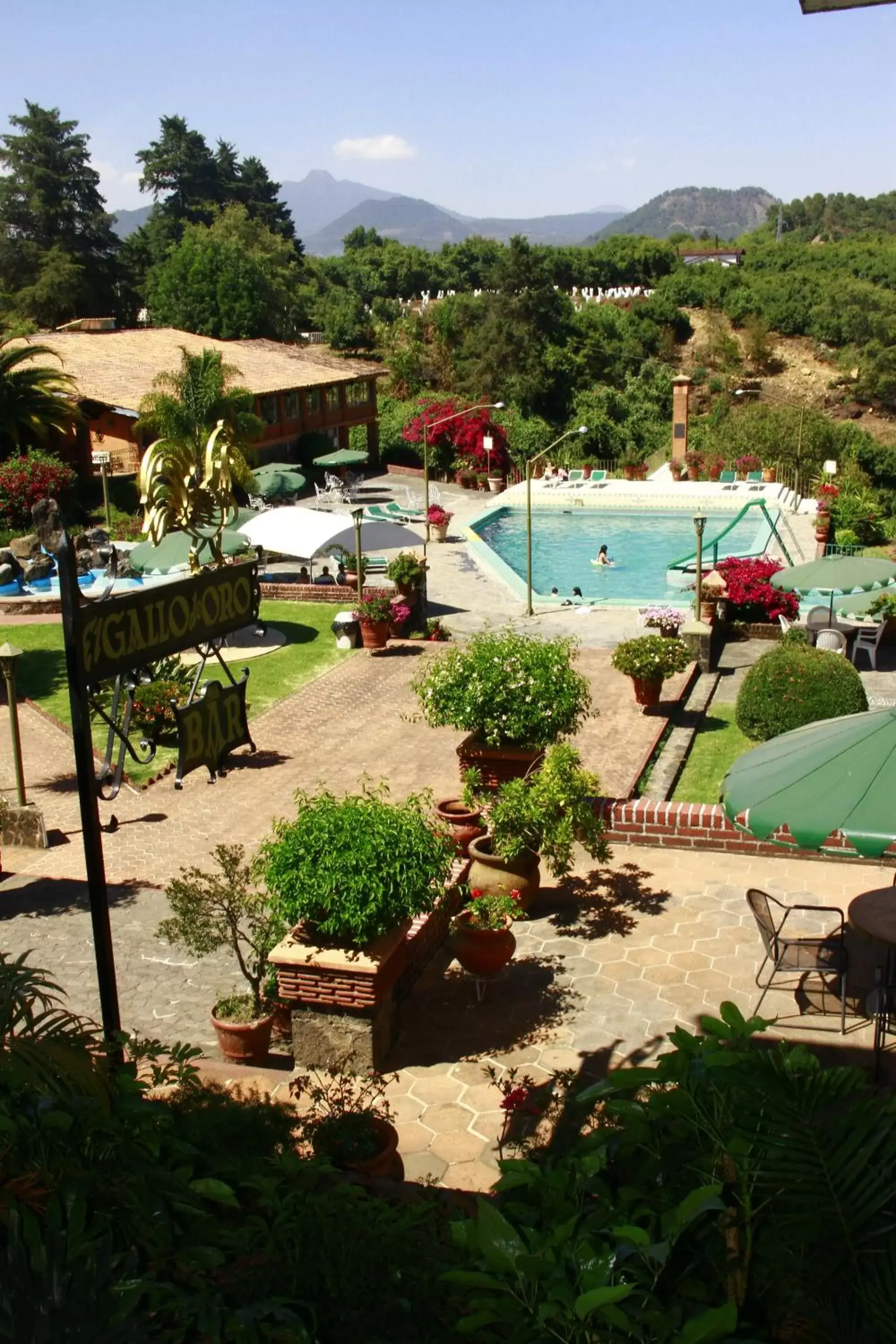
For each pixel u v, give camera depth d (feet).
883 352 286.05
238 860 31.42
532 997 32.17
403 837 28.43
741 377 288.71
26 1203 12.31
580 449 223.71
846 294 305.94
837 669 56.29
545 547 131.85
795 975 32.55
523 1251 10.80
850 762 24.21
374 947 28.37
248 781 55.83
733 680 71.82
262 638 82.58
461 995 32.48
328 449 165.07
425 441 135.13
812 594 92.58
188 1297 11.18
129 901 41.98
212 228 249.14
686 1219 10.37
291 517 90.38
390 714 66.28
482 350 240.53
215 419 120.06
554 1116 25.20
